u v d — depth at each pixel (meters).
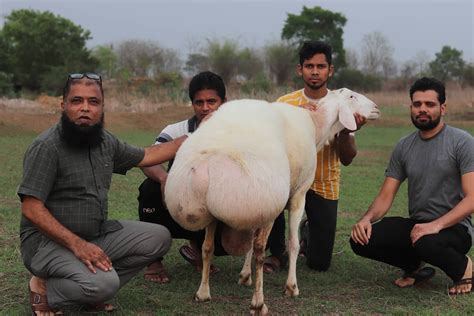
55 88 38.69
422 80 4.73
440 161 4.72
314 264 5.33
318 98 5.48
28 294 4.46
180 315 4.14
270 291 4.77
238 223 3.72
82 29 46.75
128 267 4.19
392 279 5.14
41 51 42.41
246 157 3.70
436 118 4.71
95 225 3.95
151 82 38.97
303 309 4.33
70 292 3.72
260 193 3.65
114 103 25.59
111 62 49.19
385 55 64.06
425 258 4.58
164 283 4.86
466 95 30.55
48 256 3.77
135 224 4.18
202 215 3.82
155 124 22.06
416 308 4.32
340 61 52.84
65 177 3.79
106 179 4.02
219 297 4.56
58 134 3.78
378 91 45.41
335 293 4.73
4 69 41.75
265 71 46.44
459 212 4.49
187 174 3.73
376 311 4.31
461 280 4.65
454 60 52.12
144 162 4.33
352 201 8.56
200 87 4.78
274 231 5.35
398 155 5.04
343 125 5.06
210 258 4.39
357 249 4.91
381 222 4.91
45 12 45.28
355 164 12.98
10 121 19.75
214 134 3.88
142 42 54.72
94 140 3.81
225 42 46.06
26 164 3.71
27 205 3.67
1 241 5.91
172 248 6.01
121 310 4.16
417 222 4.86
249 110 4.18
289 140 4.48
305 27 52.88
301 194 4.78
